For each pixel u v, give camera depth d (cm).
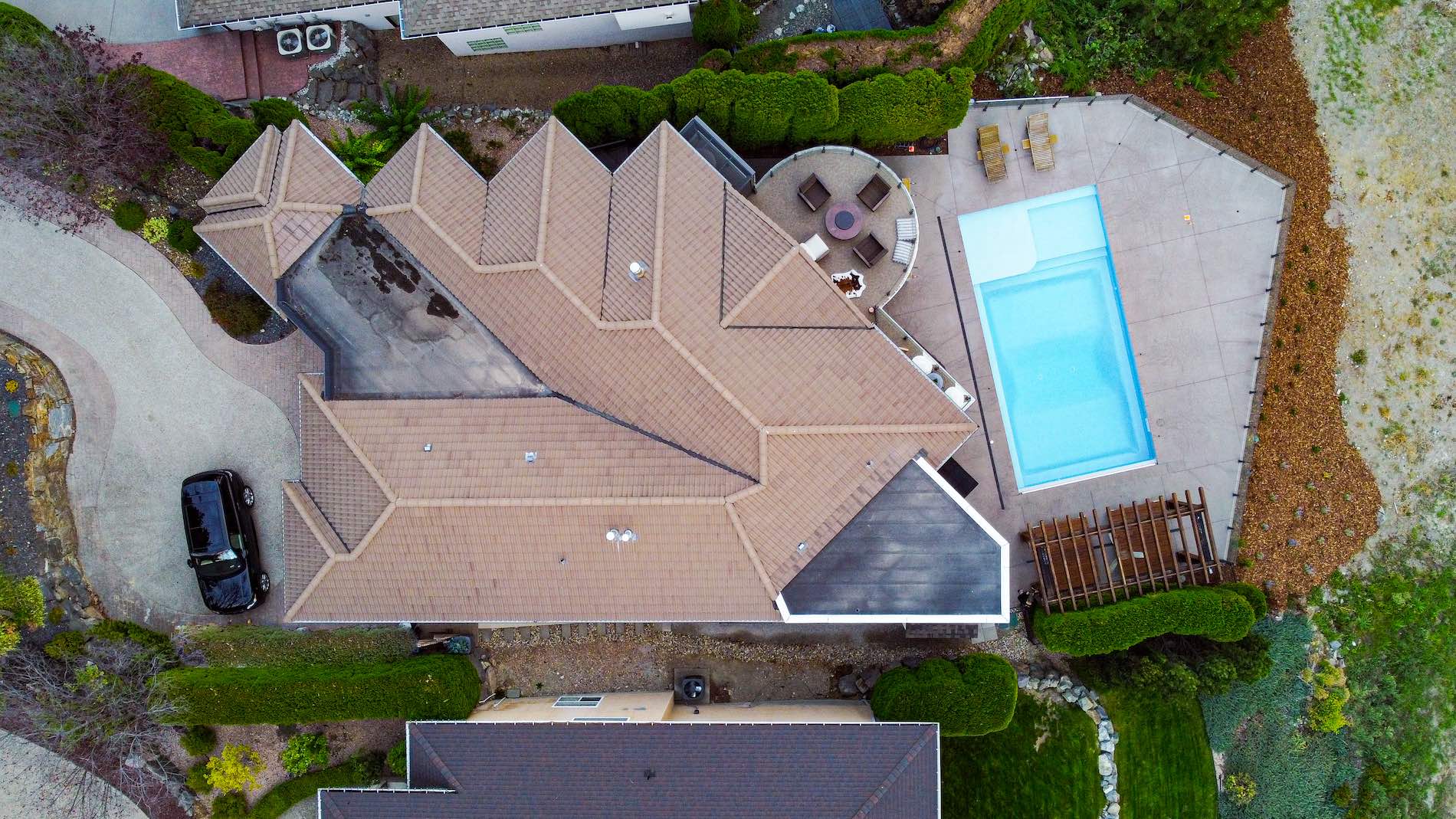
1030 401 3522
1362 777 3512
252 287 3006
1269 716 3500
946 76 3180
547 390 2928
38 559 3359
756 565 2770
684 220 2789
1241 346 3450
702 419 2759
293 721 3159
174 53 3384
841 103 3069
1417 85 3500
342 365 2978
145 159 3136
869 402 2773
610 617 2903
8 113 2875
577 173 2873
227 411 3428
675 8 3094
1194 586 3266
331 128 3400
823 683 3466
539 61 3434
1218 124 3434
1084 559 3356
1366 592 3516
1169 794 3447
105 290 3397
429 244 2864
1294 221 3441
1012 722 3431
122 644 3272
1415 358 3509
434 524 2828
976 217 3456
